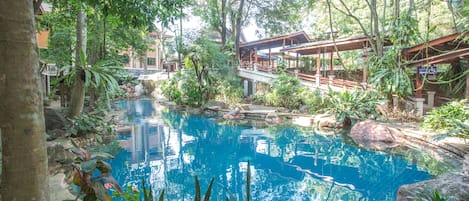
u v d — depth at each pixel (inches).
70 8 303.0
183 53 596.1
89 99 414.3
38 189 45.3
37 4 179.0
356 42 491.5
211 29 761.6
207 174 208.5
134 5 183.5
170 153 264.7
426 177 193.3
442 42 346.6
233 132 359.9
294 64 884.0
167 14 204.7
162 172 209.8
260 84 663.8
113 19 261.3
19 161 43.0
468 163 177.2
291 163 235.5
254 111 463.8
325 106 426.3
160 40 834.8
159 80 877.8
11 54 41.6
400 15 361.4
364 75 477.7
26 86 43.3
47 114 245.6
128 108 602.2
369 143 291.3
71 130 241.1
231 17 749.9
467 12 289.0
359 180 194.7
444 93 449.7
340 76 689.6
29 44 43.7
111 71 238.8
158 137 333.1
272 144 299.6
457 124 238.5
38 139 45.2
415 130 290.5
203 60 564.1
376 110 364.8
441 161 223.3
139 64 1093.8
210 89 574.6
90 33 405.7
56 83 273.1
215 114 498.9
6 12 41.1
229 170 219.0
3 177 43.7
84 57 223.0
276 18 748.6
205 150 277.7
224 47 669.3
